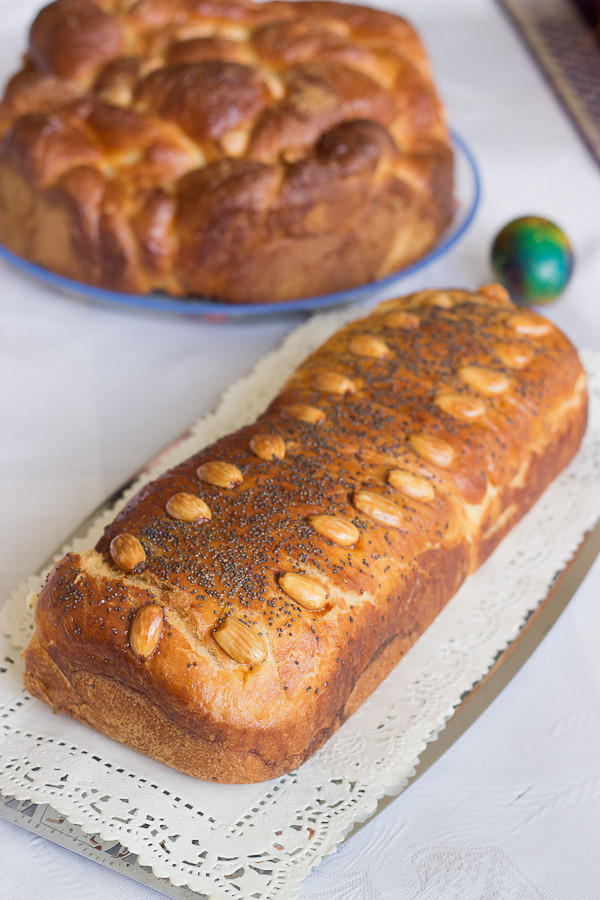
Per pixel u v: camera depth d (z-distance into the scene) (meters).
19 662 0.74
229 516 0.72
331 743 0.71
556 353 0.84
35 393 0.90
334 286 0.95
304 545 0.71
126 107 0.93
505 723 0.73
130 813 0.68
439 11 1.37
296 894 0.66
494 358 0.82
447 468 0.77
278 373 0.90
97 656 0.69
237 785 0.69
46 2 1.31
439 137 0.99
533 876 0.68
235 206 0.89
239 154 0.91
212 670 0.67
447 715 0.73
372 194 0.93
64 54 0.95
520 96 1.22
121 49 0.96
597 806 0.70
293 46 0.96
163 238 0.90
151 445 0.87
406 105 0.97
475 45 1.31
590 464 0.86
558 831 0.69
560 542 0.81
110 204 0.90
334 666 0.69
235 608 0.68
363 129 0.92
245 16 0.99
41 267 0.95
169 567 0.70
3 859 0.68
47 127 0.92
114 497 0.80
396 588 0.72
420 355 0.82
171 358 0.93
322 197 0.90
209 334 0.95
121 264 0.92
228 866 0.67
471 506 0.77
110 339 0.95
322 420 0.78
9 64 1.17
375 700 0.73
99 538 0.75
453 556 0.76
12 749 0.70
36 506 0.83
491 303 0.87
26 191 0.93
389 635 0.73
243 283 0.92
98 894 0.67
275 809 0.69
